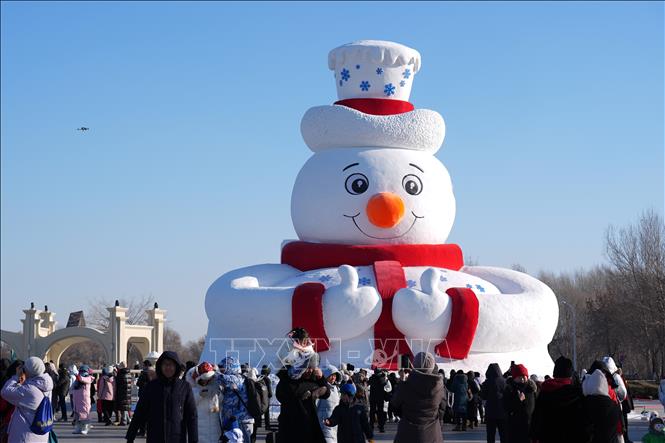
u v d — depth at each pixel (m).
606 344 72.62
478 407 30.44
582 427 11.61
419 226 32.88
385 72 34.38
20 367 14.15
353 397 16.75
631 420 32.22
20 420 13.45
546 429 11.81
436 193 33.25
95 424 30.30
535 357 33.03
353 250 32.44
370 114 33.84
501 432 19.78
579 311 83.19
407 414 12.98
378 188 32.59
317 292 30.64
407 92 35.06
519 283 33.50
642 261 63.47
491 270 34.50
